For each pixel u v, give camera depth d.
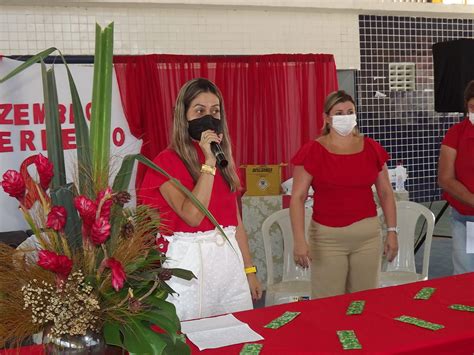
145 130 5.82
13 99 4.94
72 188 1.46
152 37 6.23
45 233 1.44
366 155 3.17
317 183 3.16
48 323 1.41
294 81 6.52
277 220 3.98
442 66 6.10
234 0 6.27
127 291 1.46
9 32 5.72
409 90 8.07
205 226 2.43
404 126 8.16
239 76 6.30
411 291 2.46
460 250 3.55
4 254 1.42
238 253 2.54
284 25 6.82
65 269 1.35
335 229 3.12
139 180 4.26
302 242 3.19
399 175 6.07
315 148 3.16
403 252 4.07
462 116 8.59
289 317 2.14
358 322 2.08
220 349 1.87
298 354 1.81
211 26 6.45
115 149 5.68
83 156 1.48
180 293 2.38
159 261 1.59
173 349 1.52
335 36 7.18
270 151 6.45
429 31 8.05
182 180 2.39
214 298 2.45
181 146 2.43
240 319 2.15
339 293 3.17
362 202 3.14
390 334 1.96
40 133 5.05
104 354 1.42
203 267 2.40
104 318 1.43
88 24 5.98
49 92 1.48
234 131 6.32
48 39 5.85
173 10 6.29
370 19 7.52
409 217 4.06
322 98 6.61
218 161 2.36
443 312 2.18
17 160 4.98
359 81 7.68
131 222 1.49
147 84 5.80
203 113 2.44
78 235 1.45
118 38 6.10
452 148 3.50
